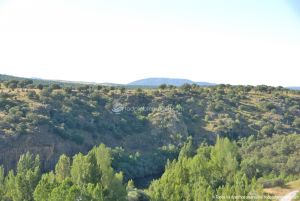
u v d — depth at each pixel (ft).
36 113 582.35
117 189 332.80
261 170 463.83
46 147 529.86
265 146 547.90
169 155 635.66
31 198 317.22
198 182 338.54
